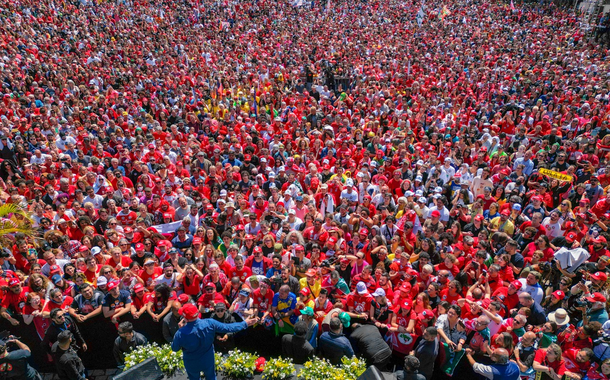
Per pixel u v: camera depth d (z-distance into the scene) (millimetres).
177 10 40469
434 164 12852
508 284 8453
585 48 31844
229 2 45469
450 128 16141
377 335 7230
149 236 10039
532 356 7070
